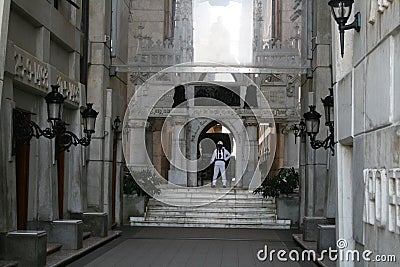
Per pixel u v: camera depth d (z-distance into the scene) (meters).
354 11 8.84
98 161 16.59
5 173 10.00
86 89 16.61
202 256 12.64
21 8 11.36
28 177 12.40
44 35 12.77
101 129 16.69
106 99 17.20
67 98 14.21
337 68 9.95
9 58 10.23
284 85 24.53
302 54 18.55
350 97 9.05
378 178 7.40
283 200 19.91
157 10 26.33
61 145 13.38
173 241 15.32
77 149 15.27
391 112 6.91
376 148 7.52
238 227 19.67
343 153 9.93
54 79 13.18
